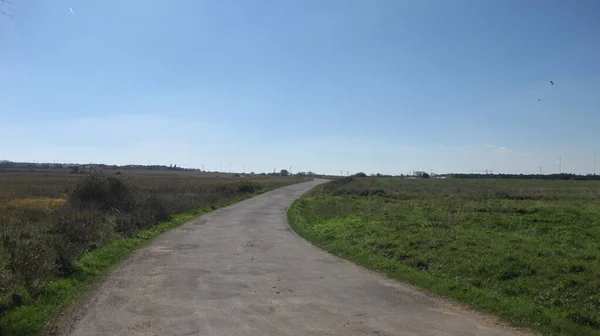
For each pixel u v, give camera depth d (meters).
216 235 17.20
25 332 6.25
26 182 56.78
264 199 40.41
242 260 12.20
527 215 23.03
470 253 12.14
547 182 93.19
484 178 128.88
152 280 9.67
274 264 11.69
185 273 10.43
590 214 23.28
